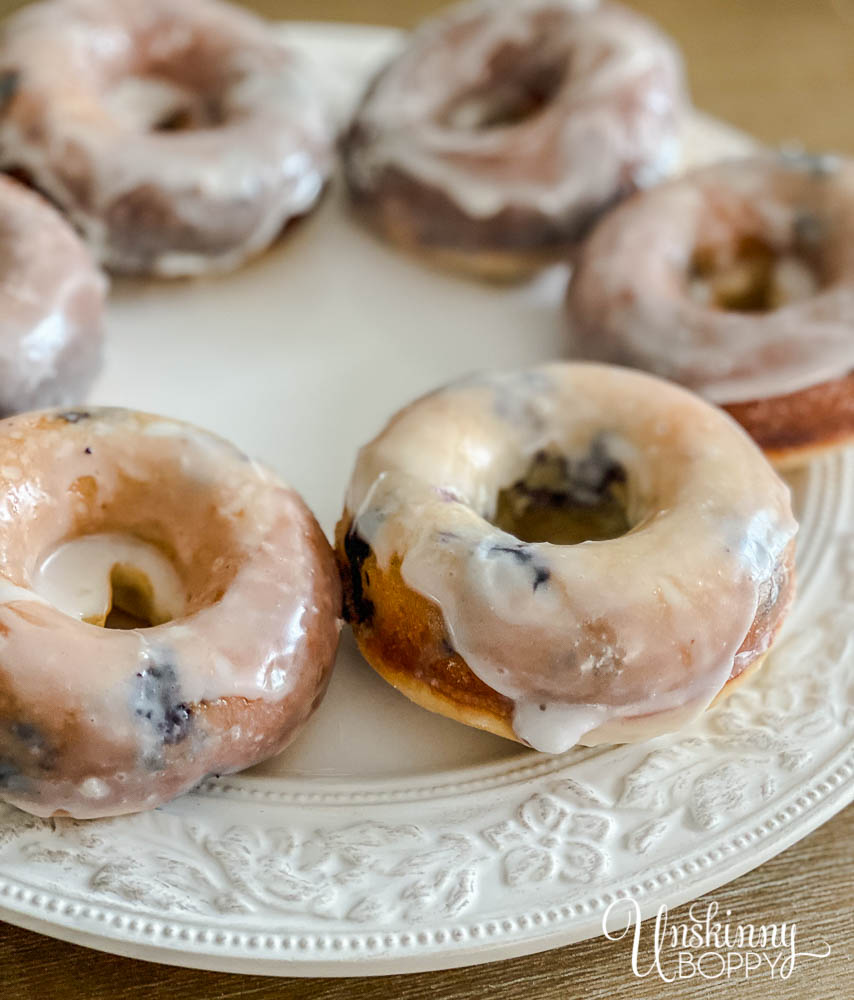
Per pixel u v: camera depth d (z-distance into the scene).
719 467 0.34
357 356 0.41
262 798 0.32
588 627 0.31
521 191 0.41
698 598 0.32
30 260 0.37
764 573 0.33
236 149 0.41
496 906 0.30
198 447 0.33
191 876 0.30
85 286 0.38
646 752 0.33
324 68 0.47
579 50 0.44
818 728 0.33
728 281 0.41
